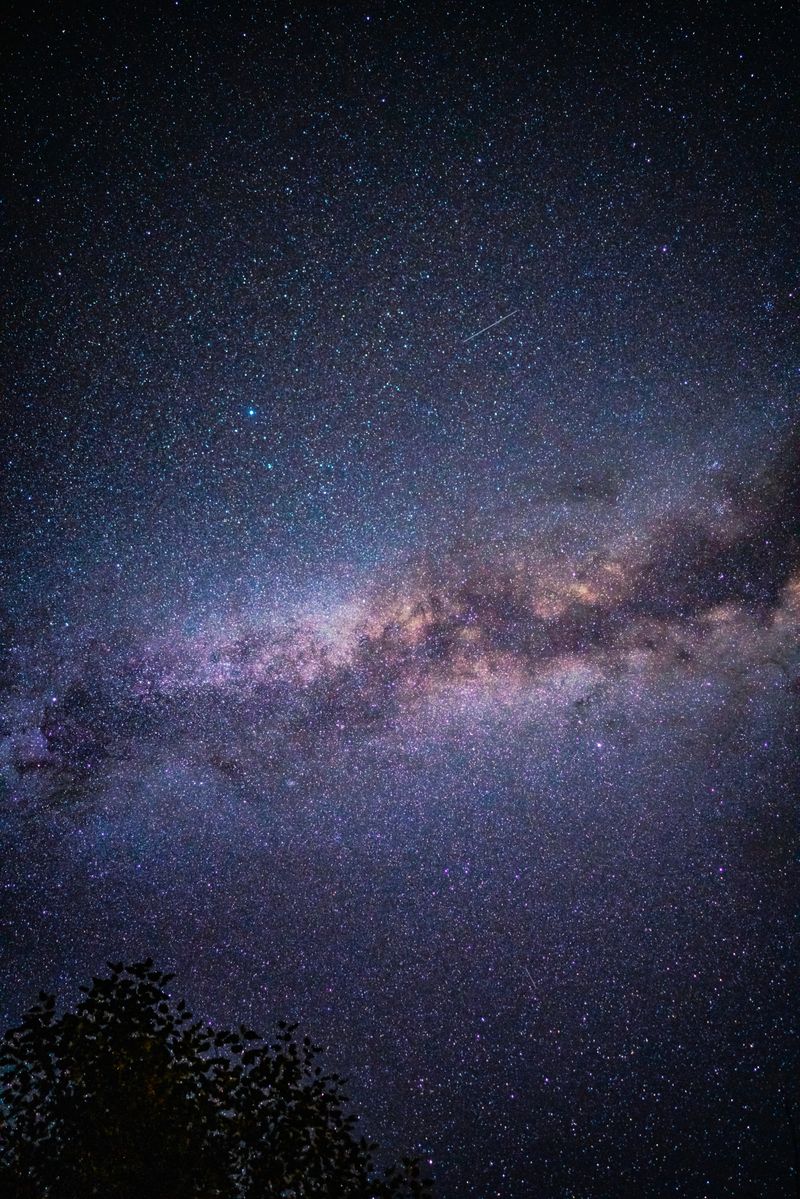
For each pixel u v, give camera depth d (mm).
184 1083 4633
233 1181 4367
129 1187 4172
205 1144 4441
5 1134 4242
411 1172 4625
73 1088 4484
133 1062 4629
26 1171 4121
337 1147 4625
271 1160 4477
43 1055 4582
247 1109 4656
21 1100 4387
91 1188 4133
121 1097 4488
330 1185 4473
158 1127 4422
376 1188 4508
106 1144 4297
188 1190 4238
